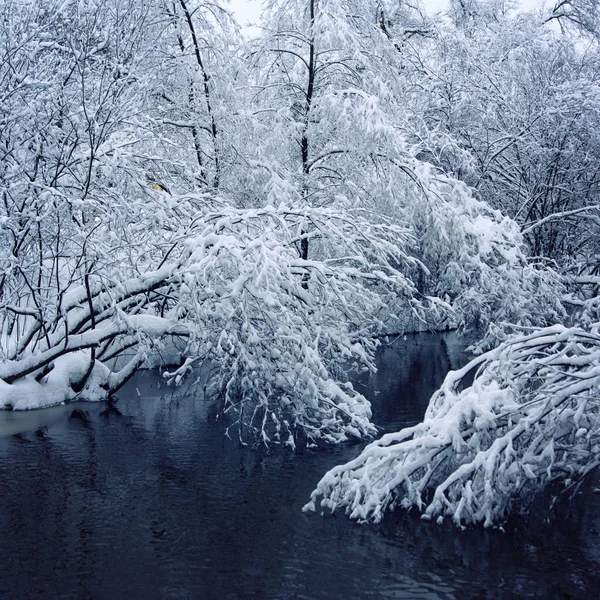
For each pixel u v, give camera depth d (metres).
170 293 12.38
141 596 5.38
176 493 7.61
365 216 14.80
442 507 6.90
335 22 14.60
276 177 14.27
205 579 5.64
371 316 12.27
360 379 14.60
